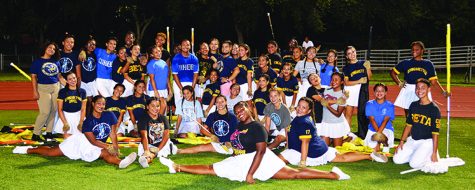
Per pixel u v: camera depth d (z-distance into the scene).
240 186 7.11
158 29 41.06
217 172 7.55
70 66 11.18
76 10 37.38
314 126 8.20
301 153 8.05
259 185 7.16
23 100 17.78
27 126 11.83
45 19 39.81
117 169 8.11
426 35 37.16
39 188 7.04
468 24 35.12
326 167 8.31
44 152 9.00
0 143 9.95
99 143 8.66
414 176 7.77
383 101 9.64
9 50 42.62
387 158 8.70
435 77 10.05
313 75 10.02
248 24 33.72
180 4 33.66
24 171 7.96
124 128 11.41
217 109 9.59
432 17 35.41
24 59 36.69
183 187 7.07
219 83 11.34
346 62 10.91
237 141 7.52
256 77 11.34
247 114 7.38
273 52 12.20
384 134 9.51
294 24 35.38
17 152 9.16
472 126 12.41
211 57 12.14
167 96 11.53
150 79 11.16
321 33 38.25
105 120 8.73
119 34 41.28
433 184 7.32
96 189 6.99
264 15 35.38
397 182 7.40
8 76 28.80
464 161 8.71
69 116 10.38
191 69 11.51
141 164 8.18
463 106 16.48
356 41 37.38
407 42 38.28
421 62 10.16
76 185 7.18
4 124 12.51
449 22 34.78
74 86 10.32
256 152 7.29
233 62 11.66
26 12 38.28
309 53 11.60
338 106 9.73
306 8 32.59
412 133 8.54
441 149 9.70
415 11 34.25
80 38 41.66
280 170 7.44
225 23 36.53
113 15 40.03
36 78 10.38
